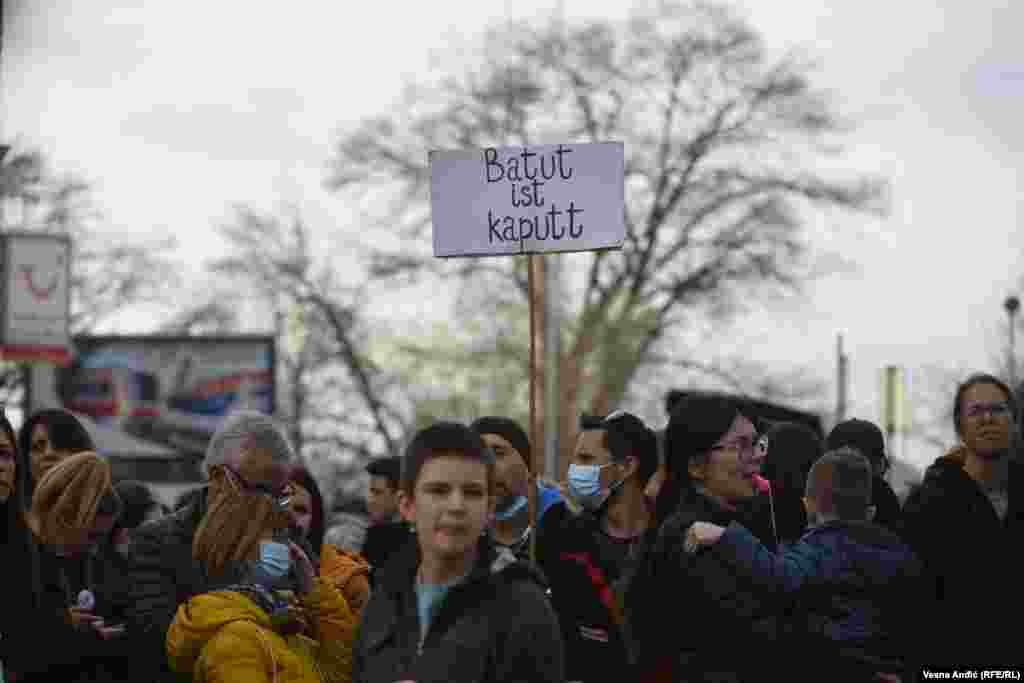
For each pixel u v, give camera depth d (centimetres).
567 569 929
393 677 716
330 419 6406
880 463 1138
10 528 932
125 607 1031
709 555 836
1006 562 995
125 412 6469
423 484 714
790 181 5616
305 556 920
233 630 854
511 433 1033
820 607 880
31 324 4328
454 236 1010
